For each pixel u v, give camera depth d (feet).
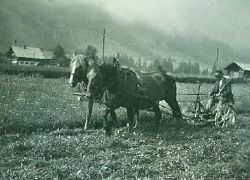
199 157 32.86
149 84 43.73
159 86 45.34
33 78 118.52
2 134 37.32
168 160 31.12
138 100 40.98
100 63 39.29
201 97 81.00
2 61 226.58
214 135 41.55
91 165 28.60
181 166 29.94
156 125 43.98
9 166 27.78
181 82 152.87
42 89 78.95
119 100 39.42
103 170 27.50
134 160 30.71
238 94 89.66
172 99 48.32
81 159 29.94
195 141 39.04
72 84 42.01
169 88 47.75
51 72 138.00
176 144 37.42
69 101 60.44
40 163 28.55
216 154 33.63
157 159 31.71
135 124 45.57
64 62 261.85
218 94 48.98
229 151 34.96
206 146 36.19
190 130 44.39
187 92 93.20
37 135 37.14
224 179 27.02
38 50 333.01
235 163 30.32
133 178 26.71
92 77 38.11
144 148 35.29
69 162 29.09
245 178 27.43
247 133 41.16
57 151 31.68
